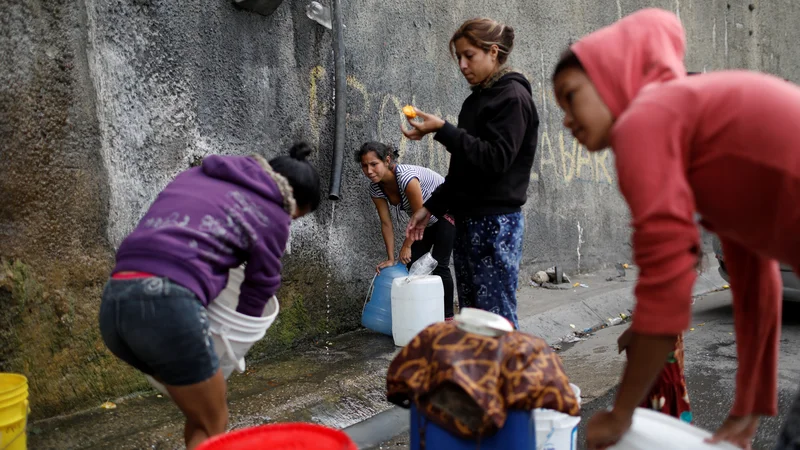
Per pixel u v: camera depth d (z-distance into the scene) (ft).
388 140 16.69
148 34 11.48
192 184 7.50
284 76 13.96
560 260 22.85
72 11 10.41
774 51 36.52
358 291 16.03
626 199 4.83
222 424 7.48
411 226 11.07
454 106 18.84
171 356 6.94
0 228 9.74
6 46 9.67
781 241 4.85
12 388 8.18
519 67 20.92
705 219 5.49
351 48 15.49
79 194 10.69
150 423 10.41
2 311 9.78
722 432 6.30
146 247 7.02
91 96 10.75
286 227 7.66
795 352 15.06
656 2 27.25
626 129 4.76
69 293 10.62
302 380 12.46
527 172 10.48
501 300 10.42
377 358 13.85
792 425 5.05
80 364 10.81
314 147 14.70
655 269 4.65
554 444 7.25
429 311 14.38
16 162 9.87
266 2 12.97
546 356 6.12
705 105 4.72
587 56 5.25
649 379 4.91
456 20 18.74
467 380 5.81
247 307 7.82
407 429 11.07
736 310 6.18
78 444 9.64
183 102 12.08
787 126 4.58
